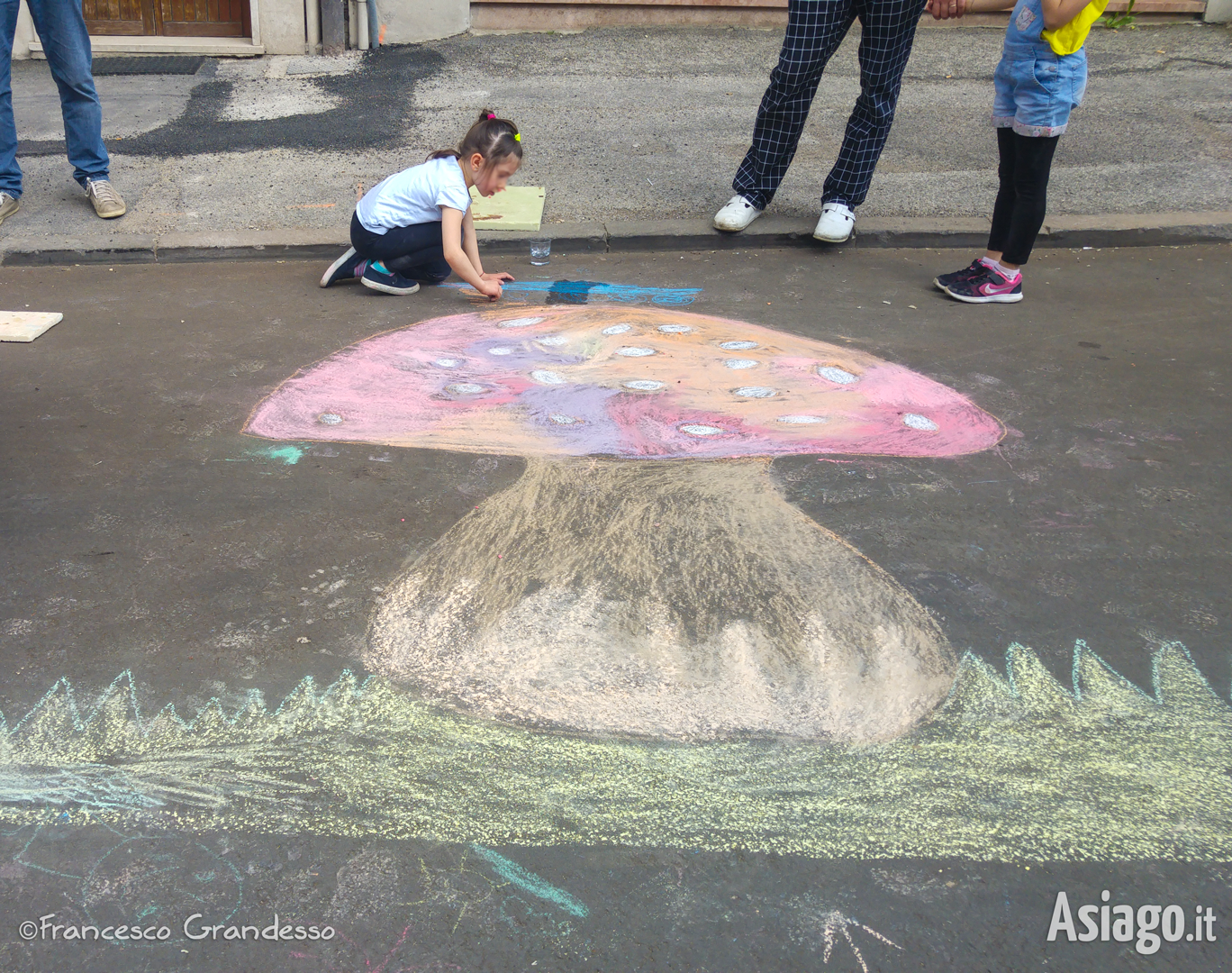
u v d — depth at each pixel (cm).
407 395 340
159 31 816
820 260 484
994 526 263
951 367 364
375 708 200
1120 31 845
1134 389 345
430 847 170
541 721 197
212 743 190
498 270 471
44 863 166
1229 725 197
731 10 860
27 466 288
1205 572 245
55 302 421
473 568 244
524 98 701
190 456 296
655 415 325
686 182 559
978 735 195
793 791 182
